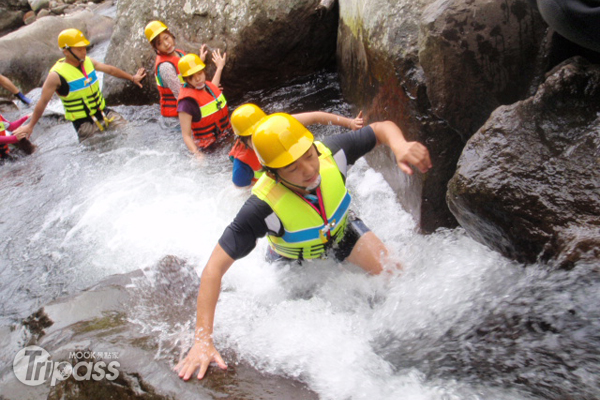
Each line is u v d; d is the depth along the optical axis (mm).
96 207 4602
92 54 8961
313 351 2428
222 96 5137
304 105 5215
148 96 6449
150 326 2615
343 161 2709
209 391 2160
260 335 2580
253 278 3166
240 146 3719
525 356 2033
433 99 2926
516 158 2268
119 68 6590
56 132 6344
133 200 4566
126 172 5059
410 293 2641
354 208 3773
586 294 1950
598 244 1951
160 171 4934
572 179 2146
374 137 2746
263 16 5215
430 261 2789
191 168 4875
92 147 5676
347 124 3689
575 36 2273
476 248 2643
